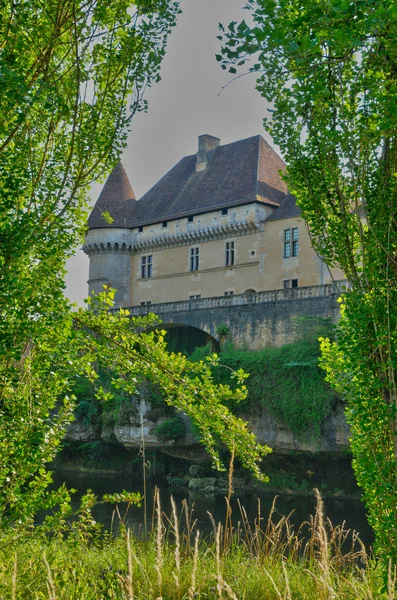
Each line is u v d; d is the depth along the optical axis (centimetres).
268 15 463
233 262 4003
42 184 617
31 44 567
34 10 575
